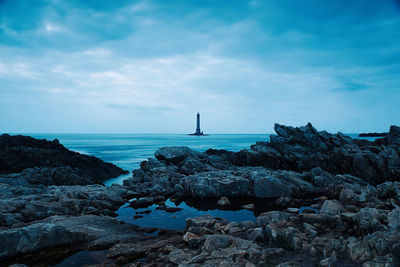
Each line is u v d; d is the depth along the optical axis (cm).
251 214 1859
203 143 13962
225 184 2383
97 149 9331
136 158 6438
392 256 802
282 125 4331
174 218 1767
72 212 1736
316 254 969
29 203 1652
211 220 1513
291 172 3173
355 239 994
